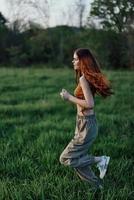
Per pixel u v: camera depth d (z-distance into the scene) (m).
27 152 7.70
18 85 19.89
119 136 9.30
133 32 37.44
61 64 43.34
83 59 5.57
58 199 5.54
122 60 40.09
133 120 11.33
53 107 13.44
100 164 5.82
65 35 46.16
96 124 5.74
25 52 46.56
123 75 26.69
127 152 8.09
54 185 6.03
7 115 12.17
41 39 46.44
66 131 9.76
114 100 15.38
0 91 17.89
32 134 9.41
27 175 6.58
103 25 40.12
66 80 22.59
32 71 29.86
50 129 9.70
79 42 44.31
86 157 5.79
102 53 40.72
